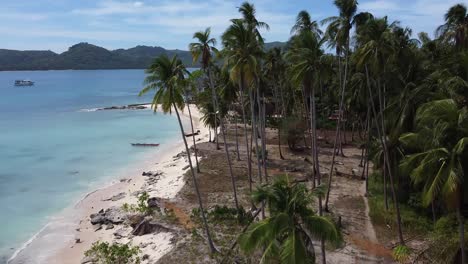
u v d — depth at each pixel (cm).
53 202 4594
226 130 8531
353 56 3153
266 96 8681
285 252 1656
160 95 2838
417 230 3111
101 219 3919
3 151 7150
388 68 3325
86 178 5569
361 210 3634
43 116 11712
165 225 3453
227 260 2770
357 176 4647
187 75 2980
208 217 3566
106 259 3002
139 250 3123
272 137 7438
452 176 1809
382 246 2922
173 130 9612
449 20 3825
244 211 3509
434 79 2853
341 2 3184
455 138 1936
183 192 4428
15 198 4725
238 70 3153
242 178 4875
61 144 7838
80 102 15762
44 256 3269
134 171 5919
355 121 6850
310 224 1739
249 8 3466
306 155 5950
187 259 2852
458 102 2028
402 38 3262
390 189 3856
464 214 2508
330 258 2753
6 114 11938
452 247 2289
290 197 1798
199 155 6316
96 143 8000
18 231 3791
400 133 3152
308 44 3294
